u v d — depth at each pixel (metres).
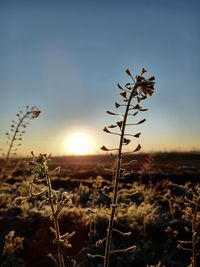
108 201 0.77
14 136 0.56
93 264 0.46
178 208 0.60
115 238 0.51
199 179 1.28
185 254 0.47
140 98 0.22
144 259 0.46
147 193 0.83
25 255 0.47
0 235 0.52
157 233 0.52
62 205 0.22
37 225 0.54
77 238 0.51
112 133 0.23
